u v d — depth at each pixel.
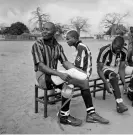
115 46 3.97
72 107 4.11
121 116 3.76
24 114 3.71
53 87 3.50
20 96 4.68
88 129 3.24
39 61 3.35
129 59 5.04
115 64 4.26
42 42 3.46
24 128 3.22
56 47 3.57
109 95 4.94
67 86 3.26
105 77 4.13
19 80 6.21
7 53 16.44
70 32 3.88
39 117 3.60
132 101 4.32
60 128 3.24
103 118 3.44
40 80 3.44
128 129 3.28
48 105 4.15
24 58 12.66
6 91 5.02
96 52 18.19
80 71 3.38
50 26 3.40
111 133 3.14
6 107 4.01
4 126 3.27
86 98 3.40
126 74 4.73
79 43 3.83
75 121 3.34
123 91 5.00
